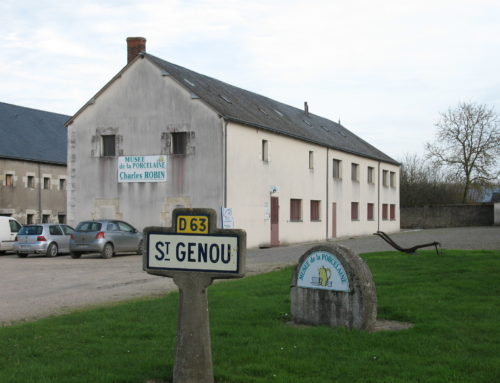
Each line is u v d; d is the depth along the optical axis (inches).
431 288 438.3
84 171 1179.3
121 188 1148.5
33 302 456.4
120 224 996.6
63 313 399.5
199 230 214.8
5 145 1588.3
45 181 1718.8
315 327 320.8
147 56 1128.8
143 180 1130.7
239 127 1114.1
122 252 1040.2
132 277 634.8
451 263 593.6
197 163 1085.8
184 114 1098.7
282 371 235.5
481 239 1135.0
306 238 1373.0
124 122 1149.7
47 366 243.1
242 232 208.5
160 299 426.3
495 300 386.0
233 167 1091.9
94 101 1172.5
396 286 453.1
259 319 341.7
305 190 1379.2
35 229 1021.8
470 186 2311.8
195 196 1084.5
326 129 1726.1
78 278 633.0
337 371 235.0
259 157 1182.9
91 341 289.7
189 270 216.1
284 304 389.7
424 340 283.4
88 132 1179.3
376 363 246.5
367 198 1765.5
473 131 2292.1
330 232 1507.1
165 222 1108.5
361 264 320.2
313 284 329.7
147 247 222.8
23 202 1621.6
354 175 1707.7
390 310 362.6
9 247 1089.4
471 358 250.4
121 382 223.3
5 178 1565.0
